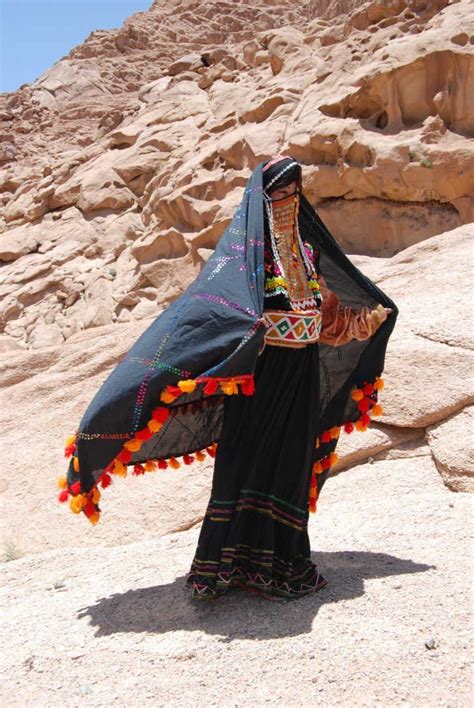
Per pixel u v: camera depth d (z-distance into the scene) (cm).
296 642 349
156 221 1683
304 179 1370
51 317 1703
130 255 1736
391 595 380
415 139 1249
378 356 431
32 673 350
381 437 604
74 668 350
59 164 2150
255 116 1647
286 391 383
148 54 3625
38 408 845
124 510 628
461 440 565
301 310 384
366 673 323
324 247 415
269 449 387
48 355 968
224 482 384
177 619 381
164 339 358
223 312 355
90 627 386
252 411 384
